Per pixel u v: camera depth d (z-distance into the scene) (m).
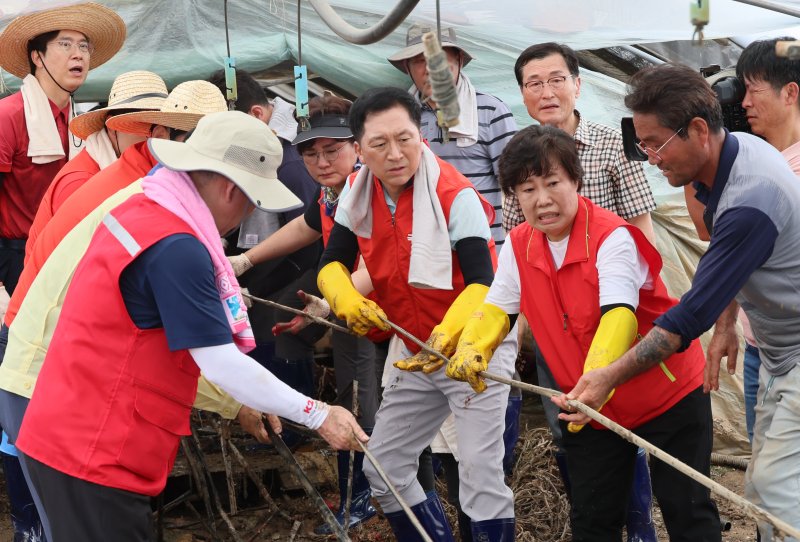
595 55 5.75
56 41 4.43
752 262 2.78
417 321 3.57
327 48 5.32
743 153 2.84
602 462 3.28
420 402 3.61
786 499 2.92
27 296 3.07
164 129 3.97
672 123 2.79
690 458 3.23
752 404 3.77
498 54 5.34
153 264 2.62
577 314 3.13
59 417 2.69
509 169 3.09
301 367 5.03
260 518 4.73
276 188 2.80
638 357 2.82
